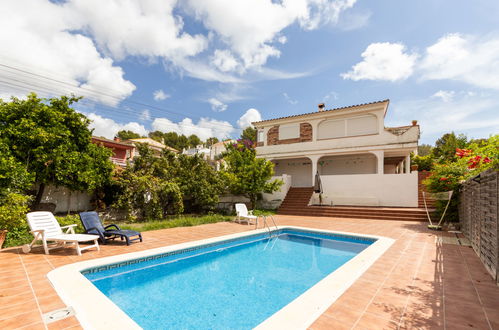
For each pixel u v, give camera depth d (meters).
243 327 3.50
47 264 5.27
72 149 12.26
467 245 7.22
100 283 5.11
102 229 7.61
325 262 6.77
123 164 23.67
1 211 6.71
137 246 7.08
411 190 15.47
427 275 4.71
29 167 10.80
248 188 15.95
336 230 10.16
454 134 29.38
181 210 13.61
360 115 19.59
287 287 5.02
